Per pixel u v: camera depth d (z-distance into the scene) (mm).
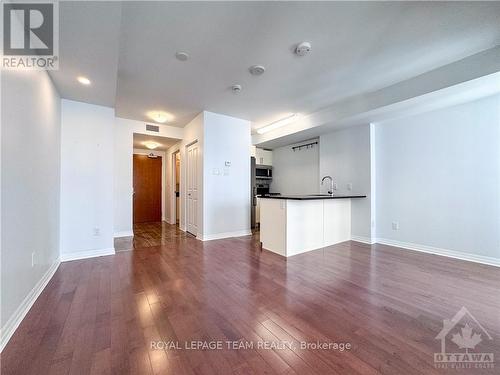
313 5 1841
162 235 4938
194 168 4926
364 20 2008
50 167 2607
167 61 2635
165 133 5262
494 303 2002
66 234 3176
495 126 3023
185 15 1929
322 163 5098
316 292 2223
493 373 1244
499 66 2361
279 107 4164
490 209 3066
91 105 3363
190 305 1971
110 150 3504
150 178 7016
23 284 1799
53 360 1331
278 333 1596
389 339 1532
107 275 2643
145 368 1278
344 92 3488
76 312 1847
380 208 4258
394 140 4059
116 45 2035
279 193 6652
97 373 1240
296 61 2658
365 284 2404
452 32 2162
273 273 2723
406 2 1811
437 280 2512
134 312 1853
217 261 3166
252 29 2115
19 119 1758
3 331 1470
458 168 3340
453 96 3033
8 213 1560
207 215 4445
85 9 1621
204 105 4059
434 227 3586
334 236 4180
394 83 3215
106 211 3473
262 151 6738
